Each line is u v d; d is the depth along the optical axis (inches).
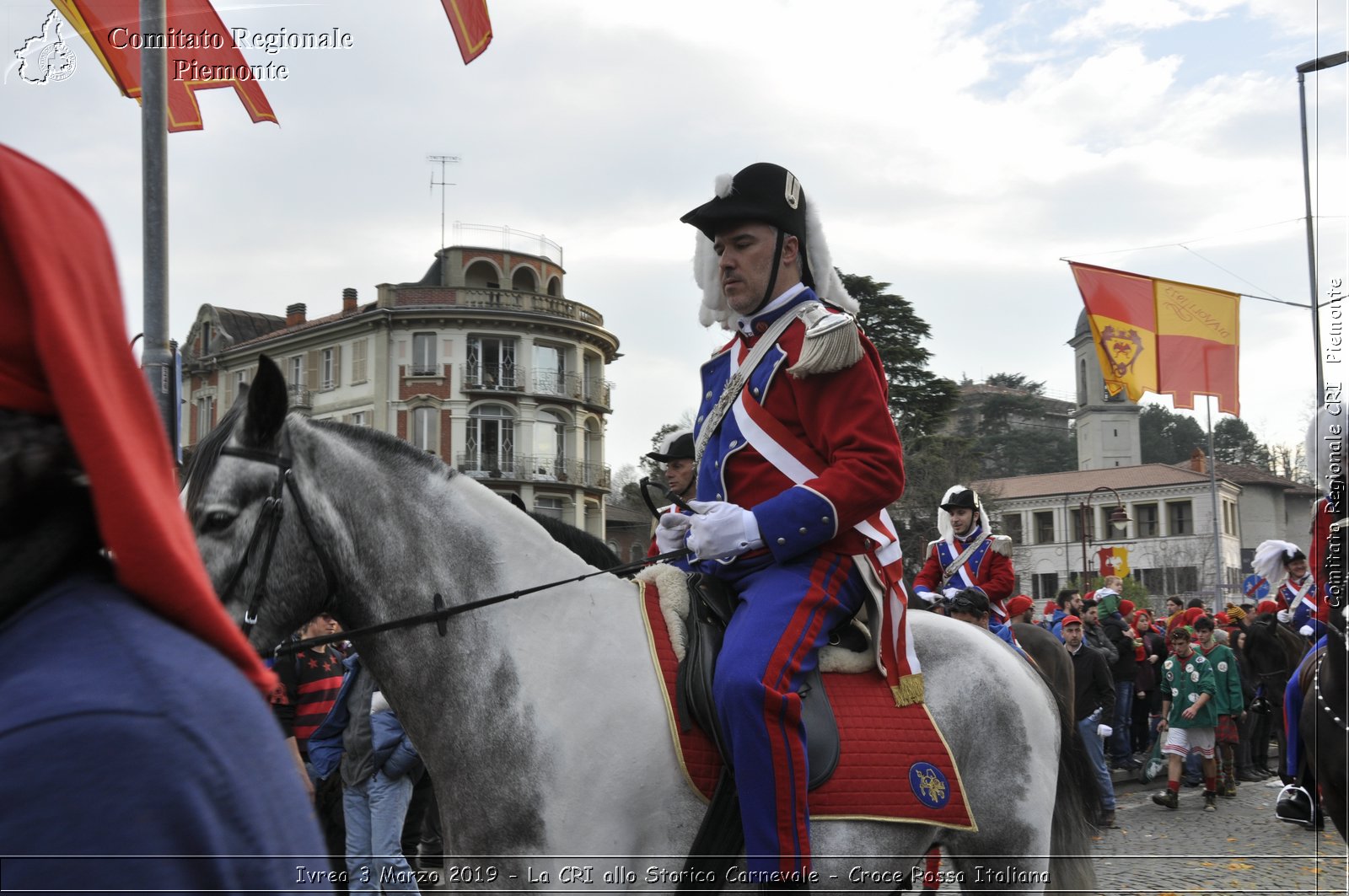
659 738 107.0
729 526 108.9
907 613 124.3
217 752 34.9
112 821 32.1
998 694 129.5
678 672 110.0
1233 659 459.2
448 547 112.0
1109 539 2903.5
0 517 36.1
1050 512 3031.5
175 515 37.4
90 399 33.8
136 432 36.2
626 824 105.4
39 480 36.0
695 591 117.6
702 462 125.1
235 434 108.7
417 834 229.8
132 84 233.3
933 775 116.2
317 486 109.2
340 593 111.0
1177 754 433.4
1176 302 486.3
